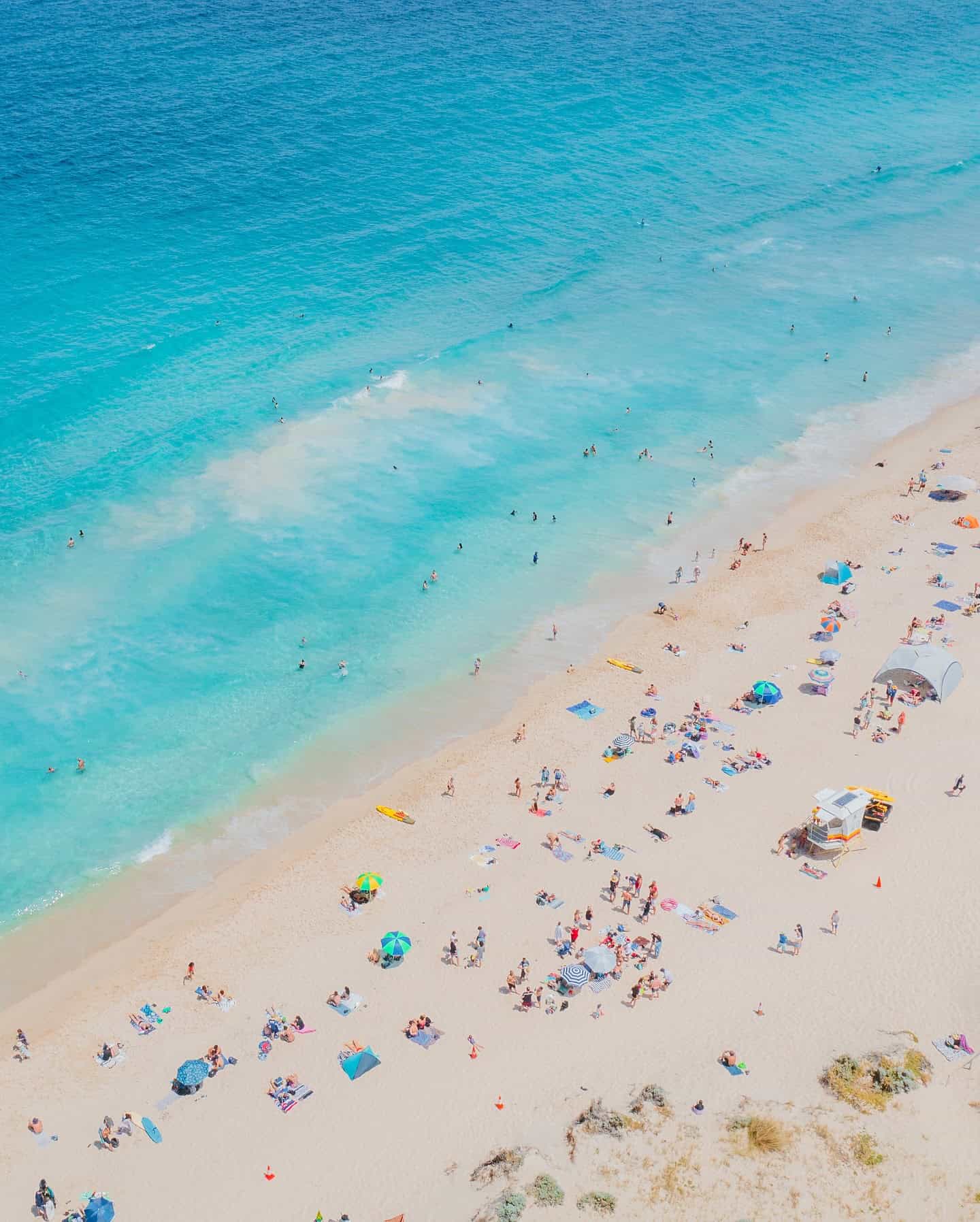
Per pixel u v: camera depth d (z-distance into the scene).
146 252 107.81
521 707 61.81
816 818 49.34
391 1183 37.16
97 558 72.75
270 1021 43.59
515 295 106.38
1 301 98.00
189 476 80.56
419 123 139.88
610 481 81.69
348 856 52.44
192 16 172.12
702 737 58.03
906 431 87.31
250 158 127.62
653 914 47.38
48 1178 38.41
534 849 51.69
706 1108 38.38
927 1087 38.69
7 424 83.62
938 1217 34.59
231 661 65.38
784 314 105.12
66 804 55.94
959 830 50.72
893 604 68.00
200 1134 39.62
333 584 71.56
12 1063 43.06
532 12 186.00
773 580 71.00
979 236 121.75
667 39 178.50
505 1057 41.44
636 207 124.81
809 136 146.62
